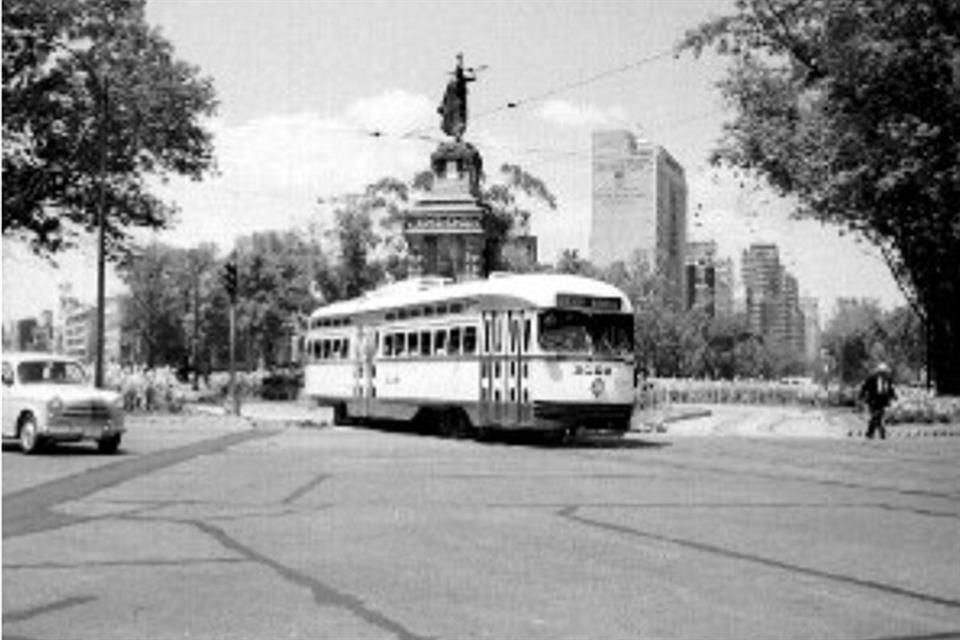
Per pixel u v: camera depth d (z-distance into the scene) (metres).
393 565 9.46
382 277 65.12
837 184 39.09
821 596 8.21
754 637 6.84
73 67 44.91
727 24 43.59
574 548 10.46
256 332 77.56
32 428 21.86
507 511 13.27
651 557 9.96
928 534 11.70
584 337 24.64
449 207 49.16
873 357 96.88
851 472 19.81
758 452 24.72
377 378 31.23
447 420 27.91
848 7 38.59
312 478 17.23
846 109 40.84
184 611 7.54
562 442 27.34
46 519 12.38
